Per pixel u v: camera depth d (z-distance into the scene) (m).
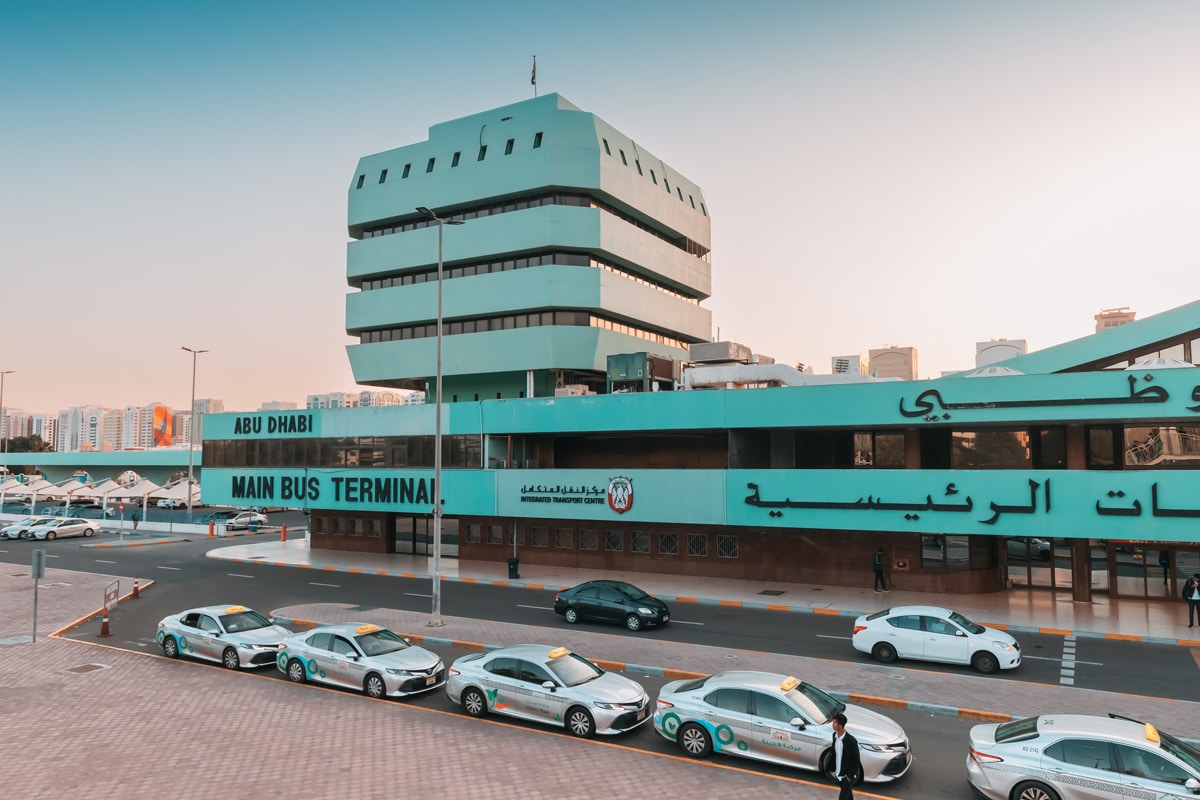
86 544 48.72
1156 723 14.73
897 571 29.91
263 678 18.41
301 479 40.38
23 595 29.89
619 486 31.78
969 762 11.55
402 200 50.16
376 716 15.48
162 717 15.42
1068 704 15.96
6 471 105.88
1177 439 26.98
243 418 42.59
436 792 11.80
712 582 31.75
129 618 25.84
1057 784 10.62
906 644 19.34
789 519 28.62
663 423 30.91
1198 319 26.81
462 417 36.00
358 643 17.50
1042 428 29.34
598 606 24.09
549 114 46.72
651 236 52.09
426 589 31.16
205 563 39.53
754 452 32.38
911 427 29.42
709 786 12.04
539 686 14.82
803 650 20.95
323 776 12.43
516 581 32.28
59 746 13.79
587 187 46.16
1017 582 30.50
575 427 32.91
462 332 48.97
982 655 18.59
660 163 55.78
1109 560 28.22
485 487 34.94
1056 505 24.81
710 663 19.38
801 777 12.42
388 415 38.22
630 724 14.28
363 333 52.88
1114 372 24.22
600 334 46.44
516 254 47.34
